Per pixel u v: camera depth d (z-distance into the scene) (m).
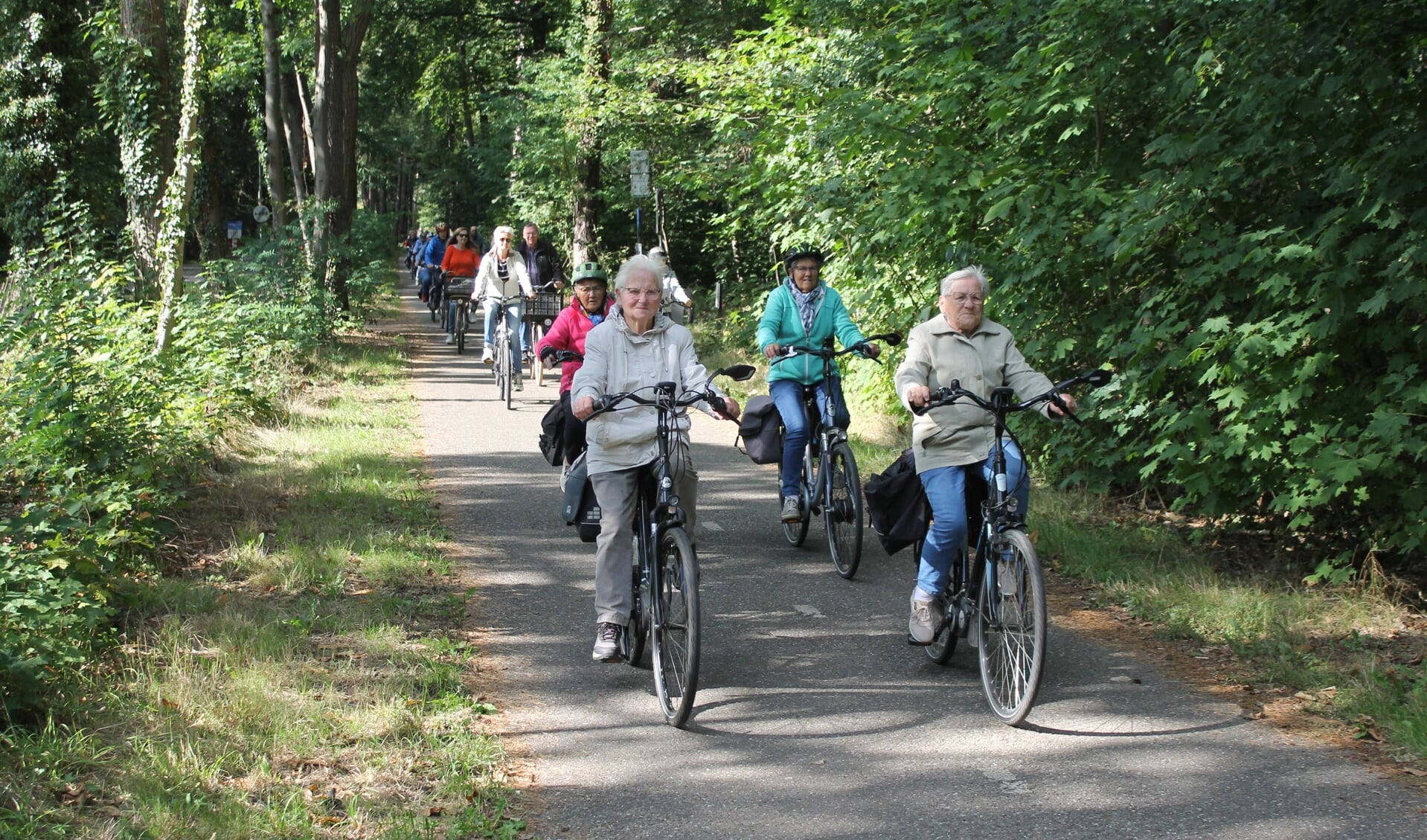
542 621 6.35
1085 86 8.25
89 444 7.32
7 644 4.55
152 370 9.22
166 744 4.35
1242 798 4.21
